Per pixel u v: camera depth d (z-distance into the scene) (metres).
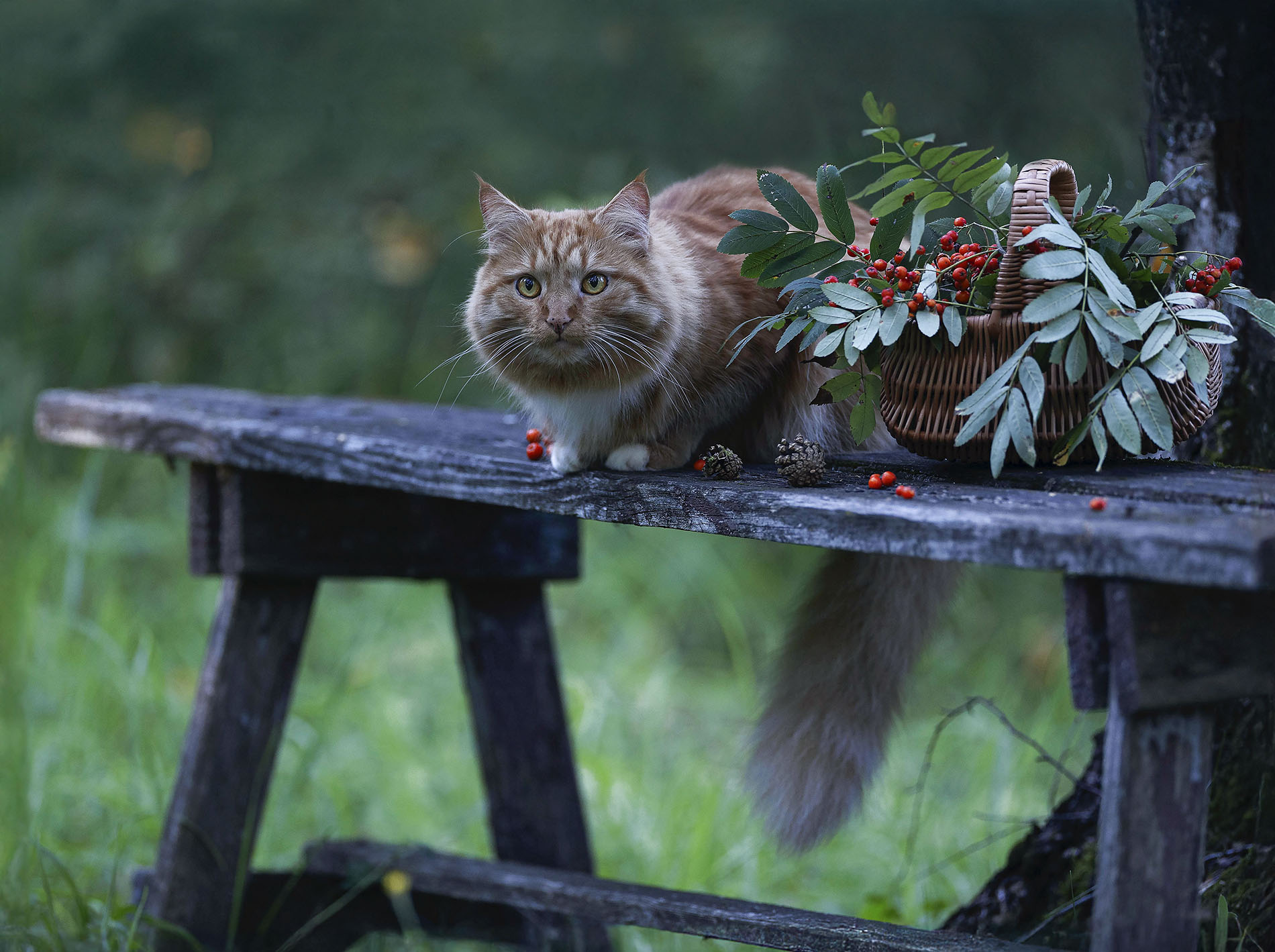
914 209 2.79
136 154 8.60
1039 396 2.32
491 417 3.97
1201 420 2.52
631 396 2.96
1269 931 2.68
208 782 3.58
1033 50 7.16
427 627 6.43
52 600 5.87
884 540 2.24
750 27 8.12
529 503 2.87
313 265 8.23
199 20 8.51
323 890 3.88
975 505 2.27
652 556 7.06
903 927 2.72
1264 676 2.16
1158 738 2.08
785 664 3.27
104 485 7.05
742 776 3.26
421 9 8.66
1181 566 1.93
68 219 8.34
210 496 3.63
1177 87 3.15
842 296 2.55
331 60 8.65
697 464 2.93
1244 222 3.10
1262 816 2.84
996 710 3.12
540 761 4.09
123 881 4.12
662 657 6.36
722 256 3.19
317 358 8.02
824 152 7.65
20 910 3.64
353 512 3.68
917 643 3.21
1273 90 3.05
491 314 3.02
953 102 7.31
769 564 7.17
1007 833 3.37
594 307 2.87
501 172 8.19
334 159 8.58
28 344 7.60
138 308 8.28
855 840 4.45
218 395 4.28
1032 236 2.34
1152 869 2.09
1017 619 6.23
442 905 3.94
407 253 8.20
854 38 7.79
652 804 4.73
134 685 4.91
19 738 4.45
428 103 8.51
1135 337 2.32
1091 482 2.41
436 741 5.49
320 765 5.06
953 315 2.46
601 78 8.46
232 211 8.44
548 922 3.81
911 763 4.98
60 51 8.55
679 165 8.15
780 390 3.21
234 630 3.59
